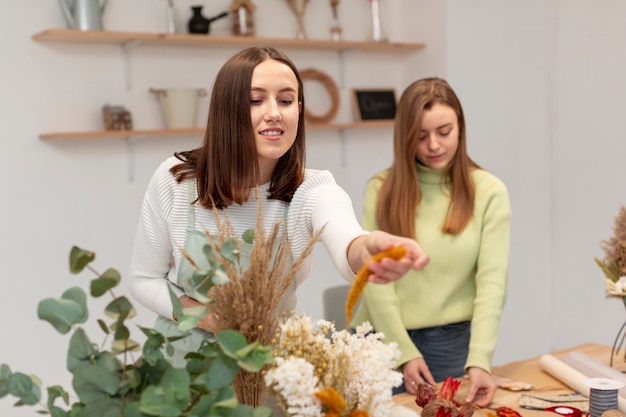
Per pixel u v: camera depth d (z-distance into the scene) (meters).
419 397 1.63
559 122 4.55
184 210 1.75
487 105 4.30
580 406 1.90
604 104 4.32
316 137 4.16
